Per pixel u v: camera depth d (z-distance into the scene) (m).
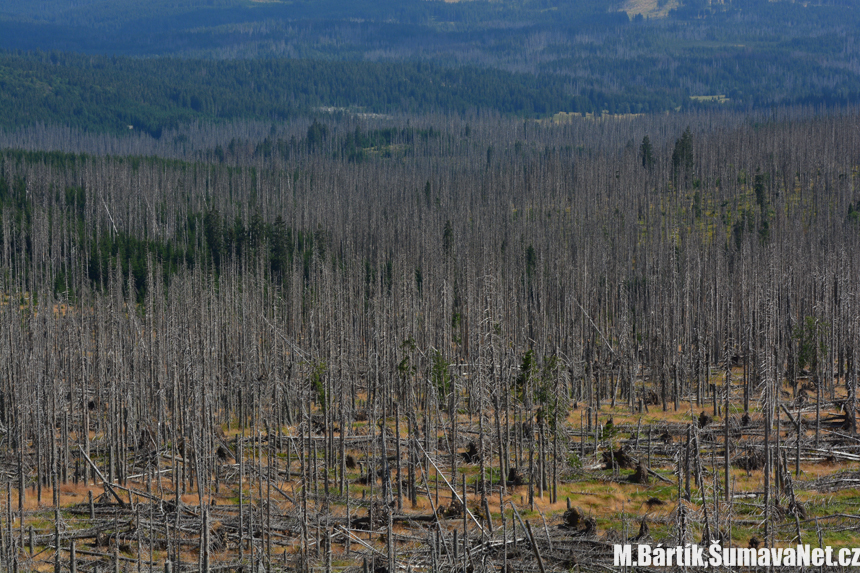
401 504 73.94
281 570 62.12
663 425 103.19
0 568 60.47
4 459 92.19
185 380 97.50
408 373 94.00
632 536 67.94
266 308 150.25
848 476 80.25
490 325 86.25
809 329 122.12
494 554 64.12
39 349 104.44
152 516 69.00
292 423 101.12
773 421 95.69
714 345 141.88
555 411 81.31
